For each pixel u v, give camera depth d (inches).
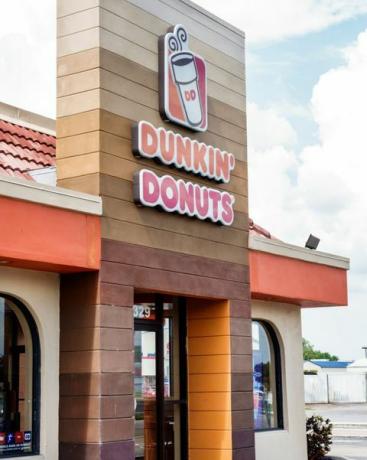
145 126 454.3
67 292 431.2
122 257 436.5
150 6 479.2
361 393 2047.2
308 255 594.2
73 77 446.6
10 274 410.6
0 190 373.7
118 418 421.4
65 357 426.9
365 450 836.6
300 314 641.6
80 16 448.8
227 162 519.2
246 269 534.6
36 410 418.9
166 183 463.8
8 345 419.2
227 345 514.6
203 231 498.9
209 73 524.7
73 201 410.0
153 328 520.4
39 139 517.7
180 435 523.8
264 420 601.9
